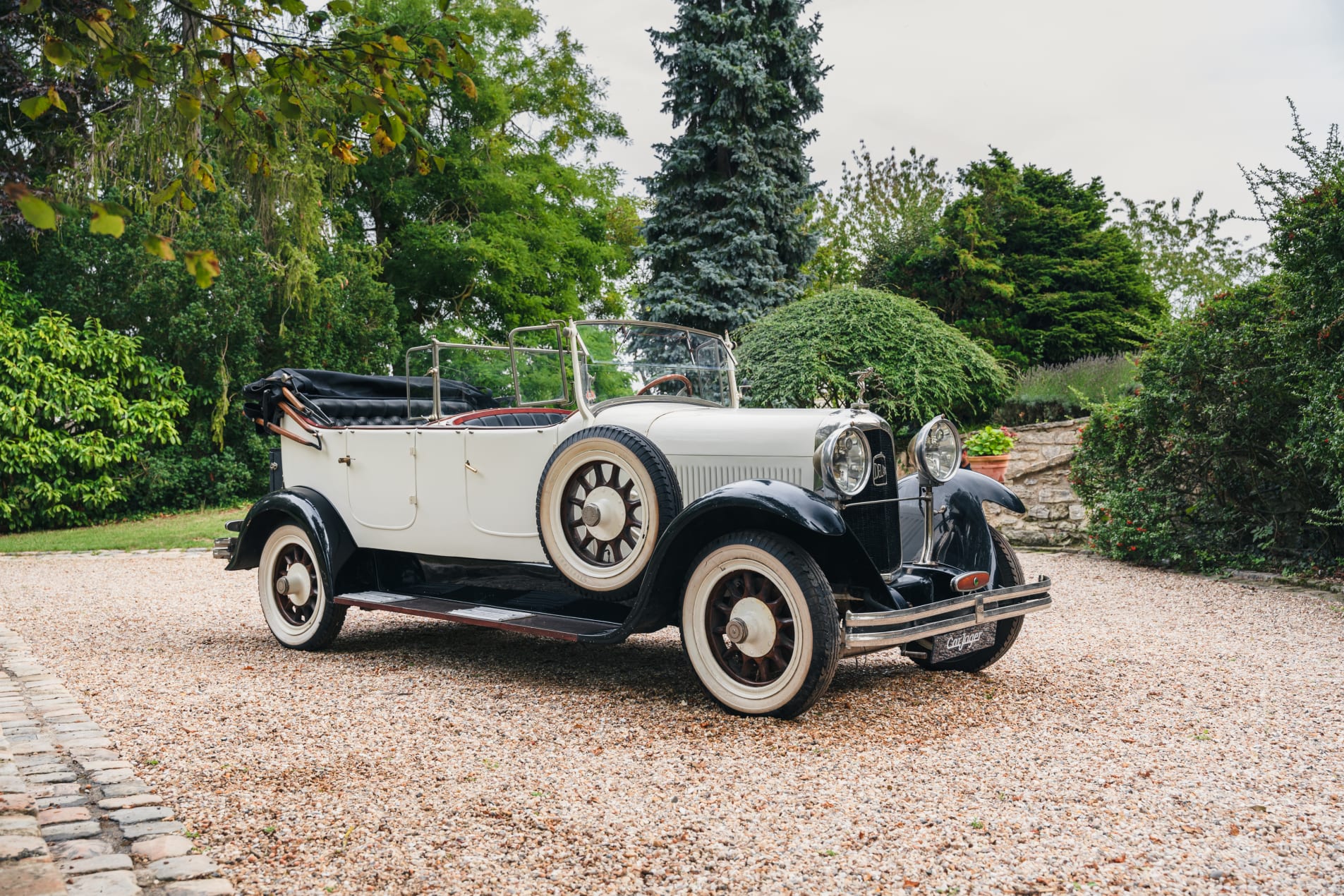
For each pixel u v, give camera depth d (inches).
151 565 384.2
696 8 631.8
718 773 120.7
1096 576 301.4
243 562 222.4
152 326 587.8
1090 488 346.3
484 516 185.3
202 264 68.2
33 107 86.8
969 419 500.7
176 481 581.3
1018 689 163.8
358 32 106.4
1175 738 134.6
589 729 141.4
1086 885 88.4
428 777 119.6
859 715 147.2
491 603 188.4
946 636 153.2
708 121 639.8
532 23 893.8
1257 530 298.4
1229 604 250.8
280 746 133.8
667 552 148.3
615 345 183.8
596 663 190.9
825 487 147.6
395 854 96.1
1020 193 737.0
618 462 159.5
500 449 182.2
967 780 117.0
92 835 99.3
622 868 92.7
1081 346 671.1
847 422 152.6
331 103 561.6
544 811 107.6
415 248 802.2
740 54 614.9
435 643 217.2
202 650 210.8
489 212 866.1
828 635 135.8
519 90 895.1
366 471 206.7
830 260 995.9
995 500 172.6
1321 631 213.9
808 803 109.6
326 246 658.2
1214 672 175.2
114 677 180.9
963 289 695.1
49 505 533.3
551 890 88.0
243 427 623.5
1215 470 303.6
